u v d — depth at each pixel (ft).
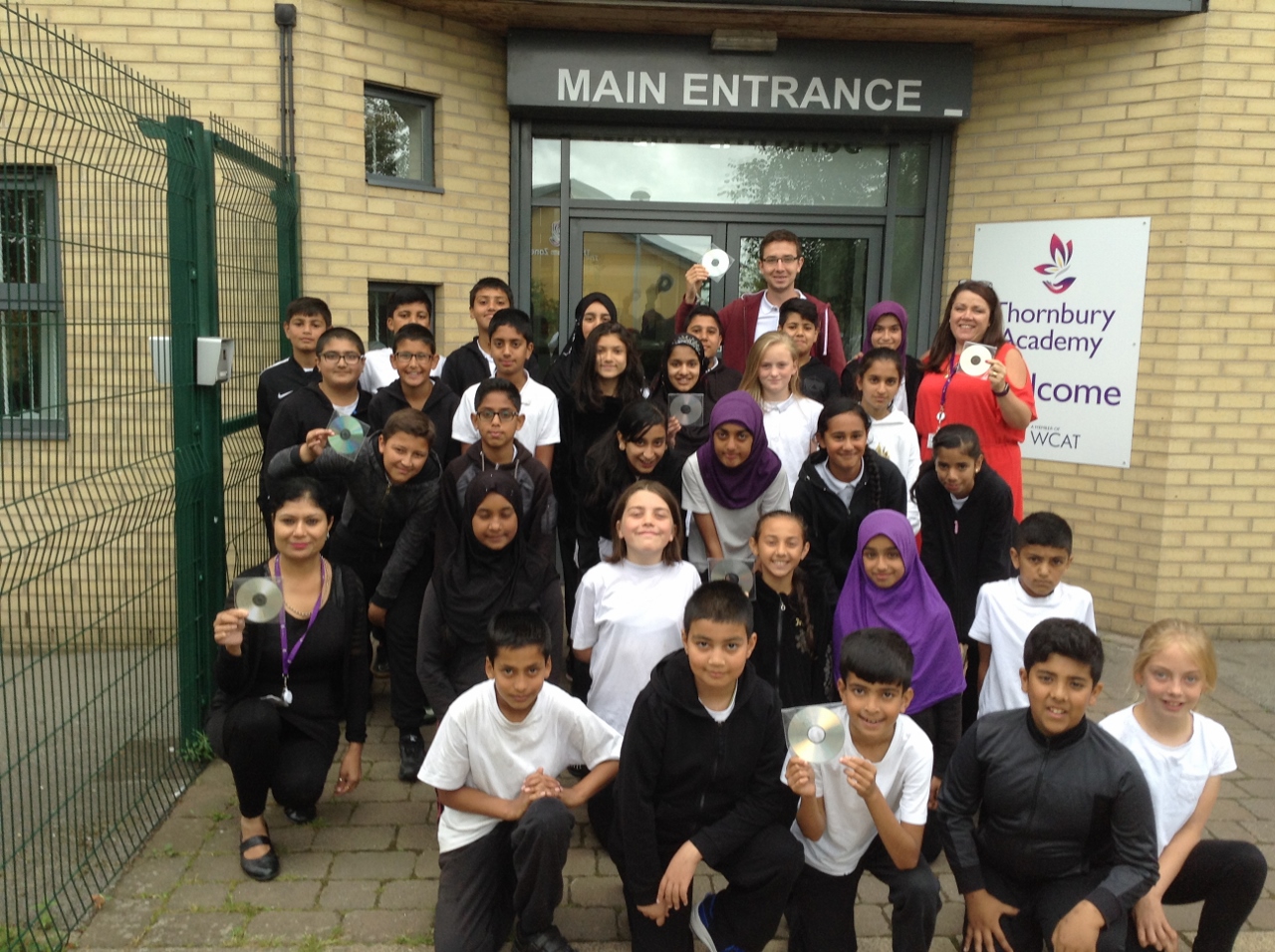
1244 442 19.07
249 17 17.85
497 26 20.24
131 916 10.12
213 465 13.56
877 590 11.29
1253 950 9.96
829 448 12.37
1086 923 8.59
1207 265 18.66
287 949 9.68
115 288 13.05
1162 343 19.01
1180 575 19.27
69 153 12.26
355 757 11.62
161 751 13.42
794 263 17.54
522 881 9.29
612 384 14.66
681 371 14.61
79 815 12.06
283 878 10.86
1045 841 9.15
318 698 11.57
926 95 20.53
